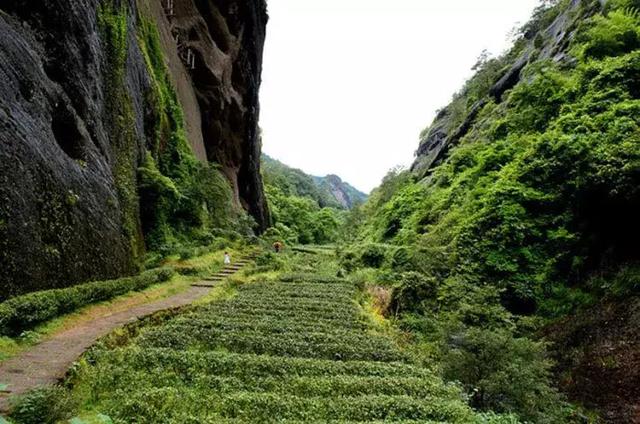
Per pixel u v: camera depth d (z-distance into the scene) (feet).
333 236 273.33
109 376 24.72
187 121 116.06
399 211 119.44
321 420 22.72
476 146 101.24
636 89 59.57
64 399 19.51
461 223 65.36
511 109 94.38
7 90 33.19
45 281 34.35
